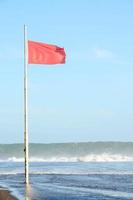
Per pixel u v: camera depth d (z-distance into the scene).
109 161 192.62
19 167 127.00
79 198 49.28
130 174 88.69
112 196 51.66
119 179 76.44
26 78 31.25
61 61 31.66
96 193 54.59
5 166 135.88
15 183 68.62
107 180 74.38
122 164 148.50
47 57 31.50
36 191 55.44
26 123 31.06
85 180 74.38
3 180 75.56
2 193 48.78
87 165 140.12
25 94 31.22
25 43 31.28
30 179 77.19
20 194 49.44
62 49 31.62
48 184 66.62
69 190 57.56
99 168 116.62
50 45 31.50
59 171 101.94
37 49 31.44
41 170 106.94
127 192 55.94
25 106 31.16
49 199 47.78
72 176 84.50
